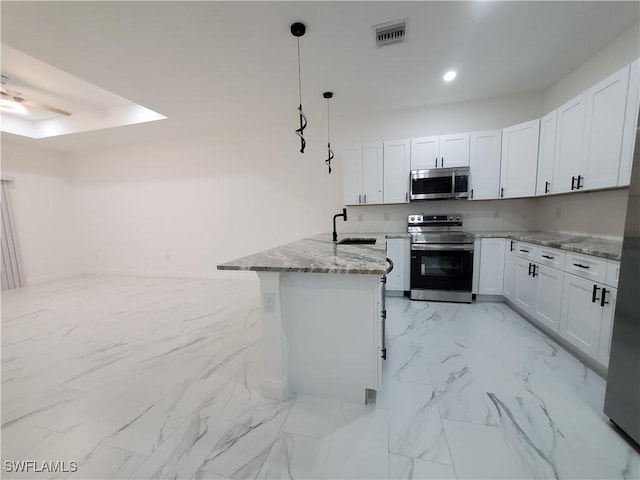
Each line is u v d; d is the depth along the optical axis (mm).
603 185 2121
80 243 5684
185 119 3934
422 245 3428
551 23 2139
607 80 2061
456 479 1194
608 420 1492
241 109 3641
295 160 4387
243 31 2131
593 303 1890
